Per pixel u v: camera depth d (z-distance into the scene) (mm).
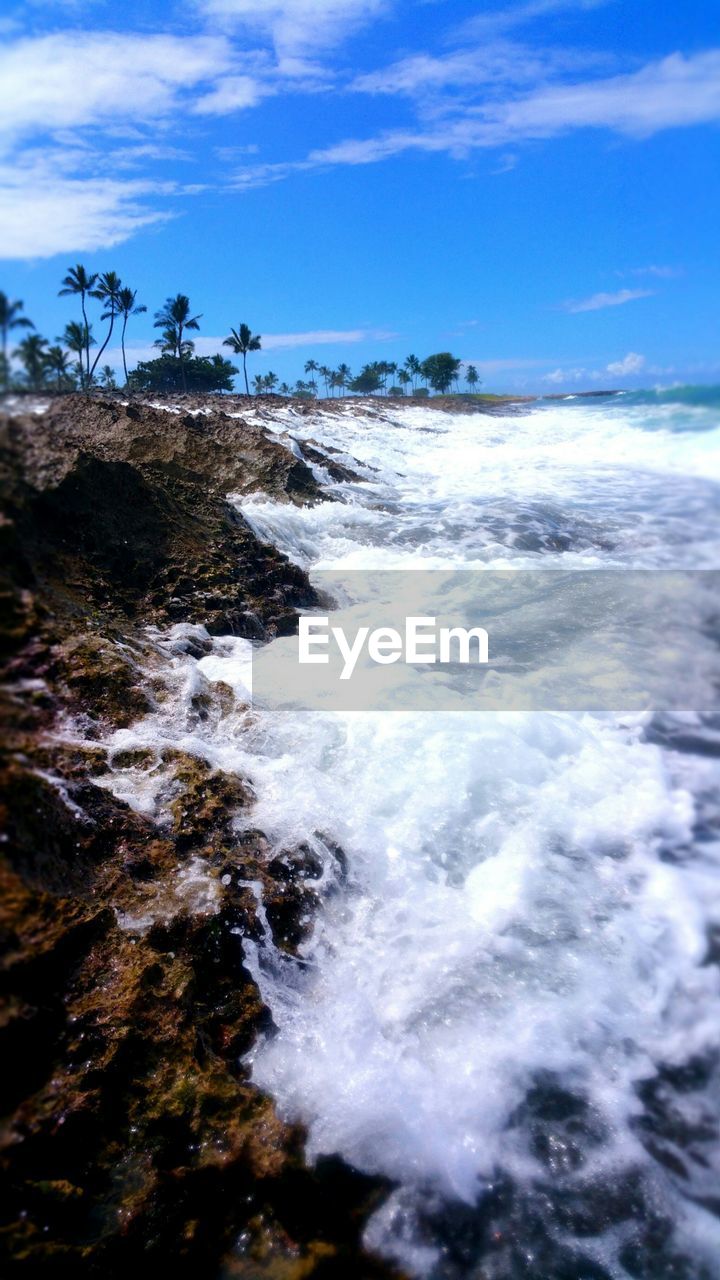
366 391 113062
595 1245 2826
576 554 10344
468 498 13984
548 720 5910
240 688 5895
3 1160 2584
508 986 3693
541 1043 3443
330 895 4137
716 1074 3354
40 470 5824
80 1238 2617
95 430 11633
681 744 5727
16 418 5160
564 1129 3146
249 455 13234
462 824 4691
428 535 11492
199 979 3506
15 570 4980
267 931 3832
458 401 67750
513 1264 2783
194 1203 2846
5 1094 2736
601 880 4367
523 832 4664
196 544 7977
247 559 8430
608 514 12188
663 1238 2848
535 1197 2951
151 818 4160
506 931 3990
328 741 5367
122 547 6918
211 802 4340
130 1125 2916
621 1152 3076
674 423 23922
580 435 24906
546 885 4285
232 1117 3068
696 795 5125
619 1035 3506
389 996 3639
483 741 5430
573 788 5129
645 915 4133
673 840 4703
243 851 4160
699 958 3895
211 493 9953
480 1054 3385
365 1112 3172
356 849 4414
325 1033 3484
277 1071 3330
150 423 13000
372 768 5082
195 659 6254
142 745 4621
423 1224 2881
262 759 5082
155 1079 3057
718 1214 2920
